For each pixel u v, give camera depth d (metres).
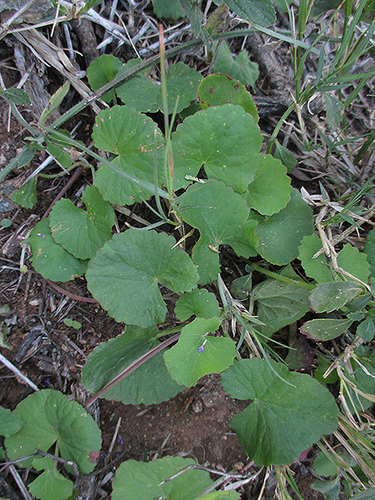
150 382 0.23
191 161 0.23
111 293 0.22
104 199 0.23
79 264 0.24
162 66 0.16
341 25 0.28
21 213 0.24
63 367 0.23
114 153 0.23
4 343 0.23
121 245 0.22
